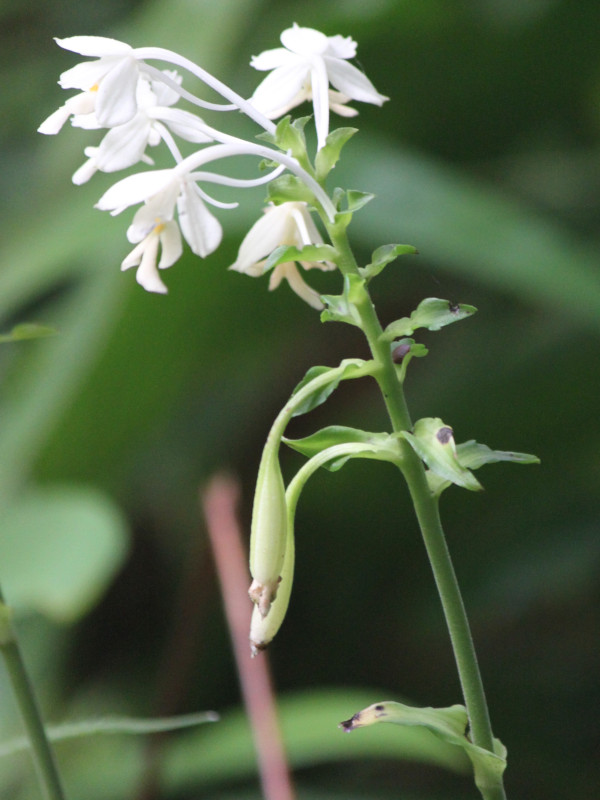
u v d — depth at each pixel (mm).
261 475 681
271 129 687
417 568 1566
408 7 1345
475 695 691
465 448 699
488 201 1245
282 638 1597
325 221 687
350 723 694
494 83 1526
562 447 1461
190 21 1399
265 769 833
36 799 1084
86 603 943
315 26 1396
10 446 1309
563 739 1477
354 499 1459
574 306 1170
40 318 1555
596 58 1496
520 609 1515
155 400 1391
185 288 1272
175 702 1345
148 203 684
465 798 1325
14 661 717
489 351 1490
